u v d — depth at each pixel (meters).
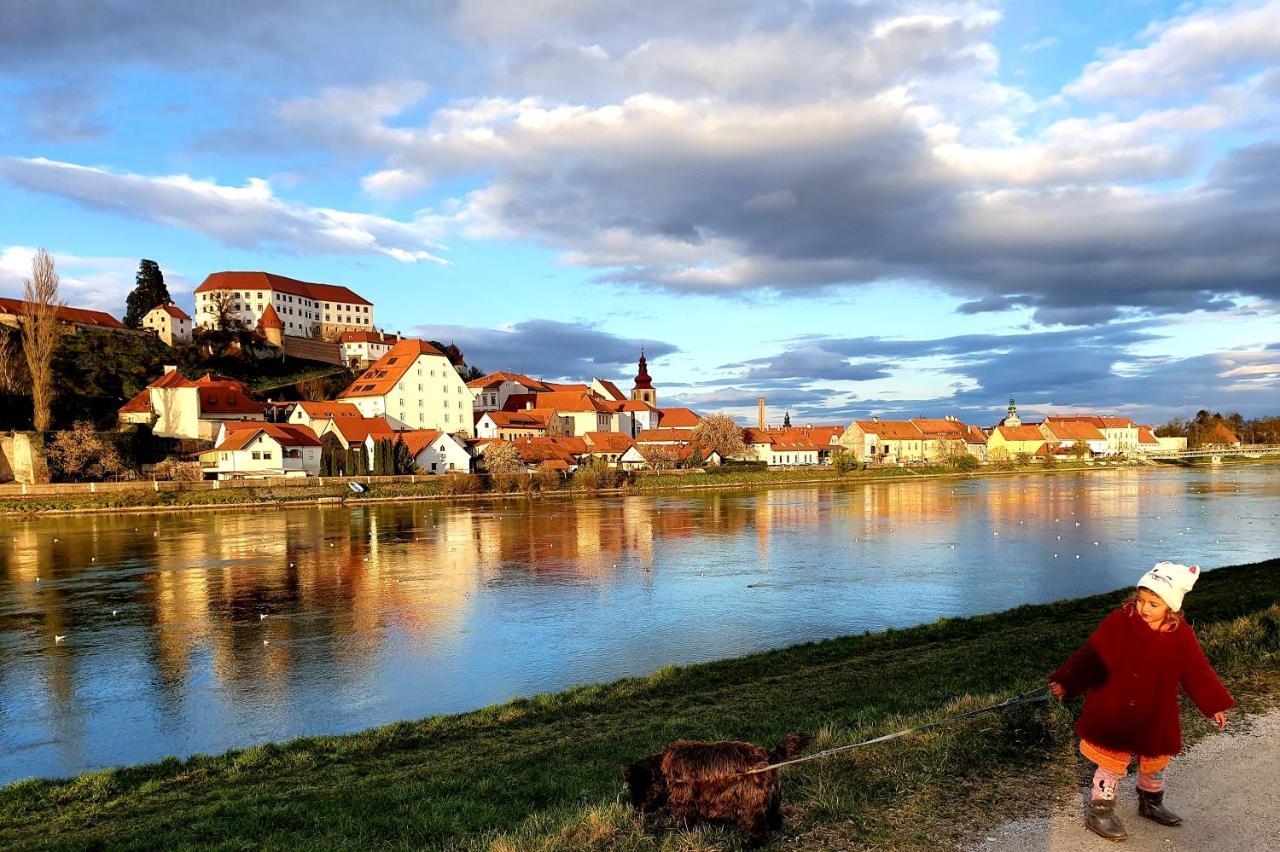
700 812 8.55
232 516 86.69
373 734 19.16
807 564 50.38
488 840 9.41
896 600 38.84
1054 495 105.00
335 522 79.25
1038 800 8.76
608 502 103.19
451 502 105.31
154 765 17.84
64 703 24.64
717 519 79.38
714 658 28.69
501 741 17.59
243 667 28.28
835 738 11.42
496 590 42.53
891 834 8.14
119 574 48.56
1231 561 49.28
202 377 148.12
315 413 133.62
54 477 101.88
